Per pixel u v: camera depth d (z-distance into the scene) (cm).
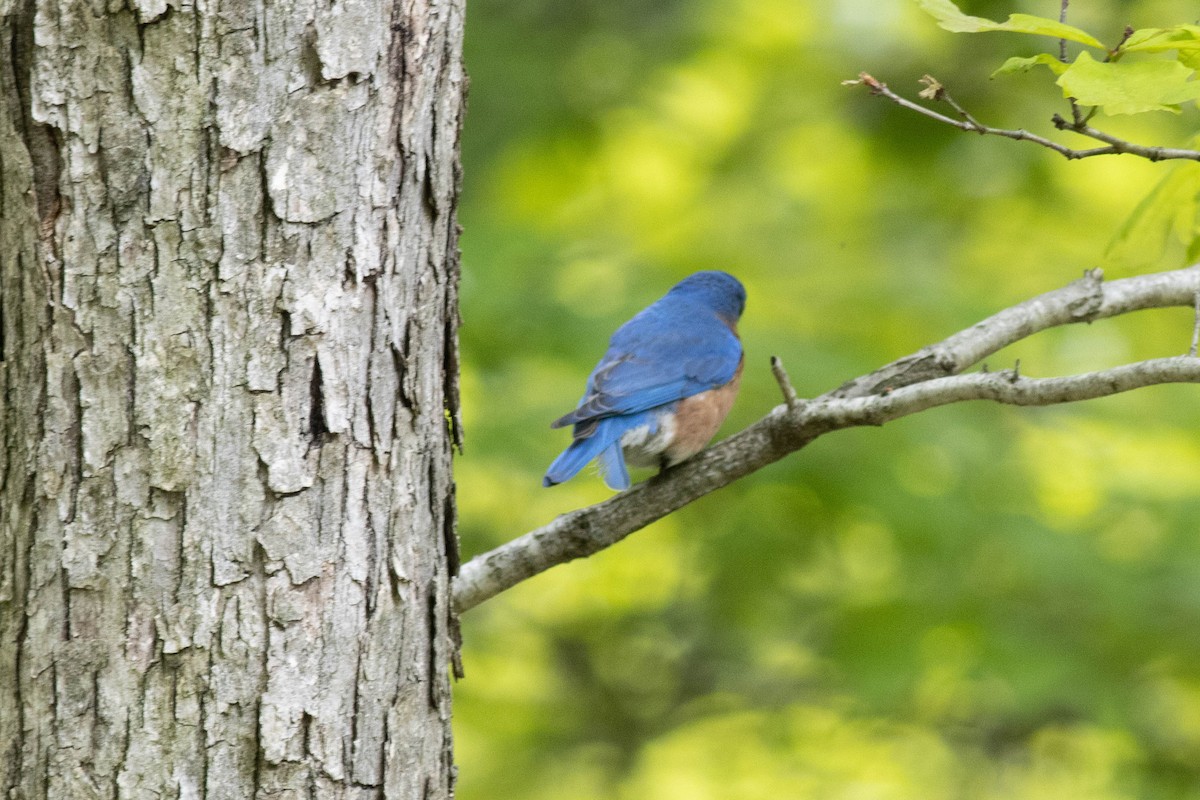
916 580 1506
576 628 1942
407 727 552
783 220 1881
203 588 506
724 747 1800
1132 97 550
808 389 1418
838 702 1698
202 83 499
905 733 1734
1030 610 1466
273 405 512
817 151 1994
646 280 1645
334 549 525
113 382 503
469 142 1741
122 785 503
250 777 512
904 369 757
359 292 527
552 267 1608
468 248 1603
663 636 1922
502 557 758
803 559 1563
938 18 572
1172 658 1407
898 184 1891
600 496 1716
